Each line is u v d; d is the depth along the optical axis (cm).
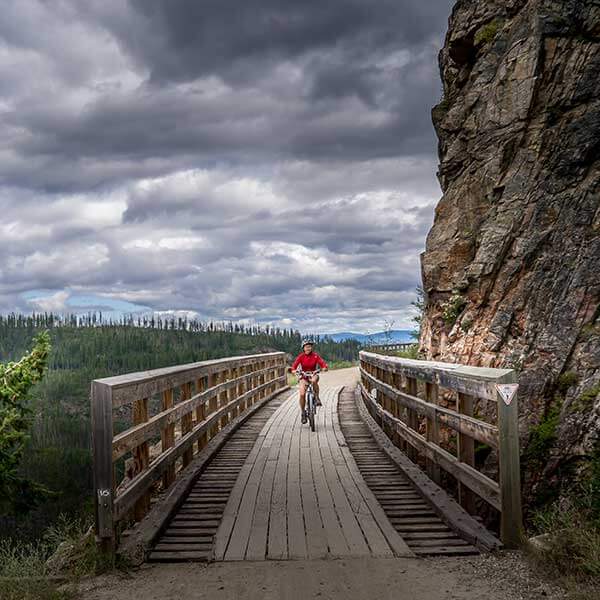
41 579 486
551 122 1091
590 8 1088
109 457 523
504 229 1082
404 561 527
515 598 439
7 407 1404
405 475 828
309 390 1248
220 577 497
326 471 870
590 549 465
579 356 903
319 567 515
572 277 968
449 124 1295
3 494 1346
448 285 1185
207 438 1043
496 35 1241
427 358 1195
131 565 526
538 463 835
